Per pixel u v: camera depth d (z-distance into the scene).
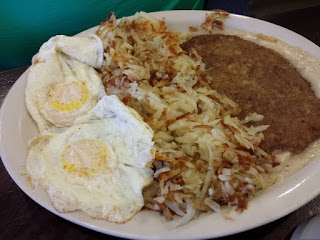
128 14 0.52
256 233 0.24
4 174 0.28
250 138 0.28
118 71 0.34
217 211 0.24
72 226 0.25
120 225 0.23
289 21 0.43
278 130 0.30
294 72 0.35
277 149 0.29
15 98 0.31
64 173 0.26
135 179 0.25
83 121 0.30
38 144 0.27
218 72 0.35
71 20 0.49
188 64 0.34
